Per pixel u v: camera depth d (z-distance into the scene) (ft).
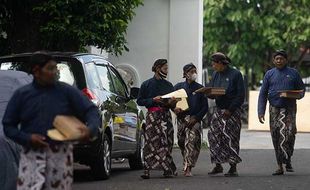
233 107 77.82
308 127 174.50
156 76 77.51
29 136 40.98
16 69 72.08
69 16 85.97
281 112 79.00
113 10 88.48
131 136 84.28
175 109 77.41
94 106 42.80
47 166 41.37
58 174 41.45
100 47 91.04
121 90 83.51
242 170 87.04
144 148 77.36
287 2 207.72
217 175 80.43
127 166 97.09
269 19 207.21
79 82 70.59
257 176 78.74
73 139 39.75
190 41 133.08
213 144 79.15
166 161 77.15
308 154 108.58
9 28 91.40
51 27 85.87
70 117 40.81
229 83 78.07
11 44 91.71
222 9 211.20
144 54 134.31
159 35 134.00
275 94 79.10
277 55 79.25
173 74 133.08
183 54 132.98
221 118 78.48
